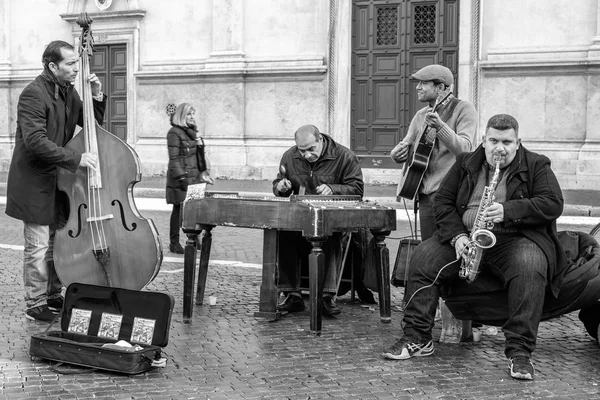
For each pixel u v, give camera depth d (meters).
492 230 5.45
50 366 5.30
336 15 18.06
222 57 18.97
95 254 6.23
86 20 6.54
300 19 18.45
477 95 17.06
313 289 6.18
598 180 15.97
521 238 5.40
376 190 16.86
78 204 6.32
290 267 7.00
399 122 17.97
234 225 6.45
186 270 6.57
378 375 5.20
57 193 6.54
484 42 17.03
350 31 18.14
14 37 21.56
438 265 5.57
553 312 5.61
